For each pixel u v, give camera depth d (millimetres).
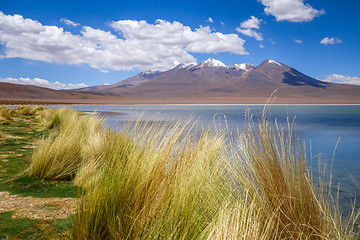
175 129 2848
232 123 19141
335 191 5008
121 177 2514
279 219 2092
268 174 2391
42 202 3338
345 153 9703
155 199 2234
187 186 2281
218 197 2586
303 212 2133
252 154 2547
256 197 2346
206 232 2043
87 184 3922
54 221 2766
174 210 2162
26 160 5438
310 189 2213
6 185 3953
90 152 5227
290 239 2021
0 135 8352
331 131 17594
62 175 4441
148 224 2135
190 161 2863
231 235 1832
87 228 2064
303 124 22500
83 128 8211
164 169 2684
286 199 2211
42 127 11359
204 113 38812
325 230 2043
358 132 17016
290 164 2359
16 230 2541
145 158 2621
